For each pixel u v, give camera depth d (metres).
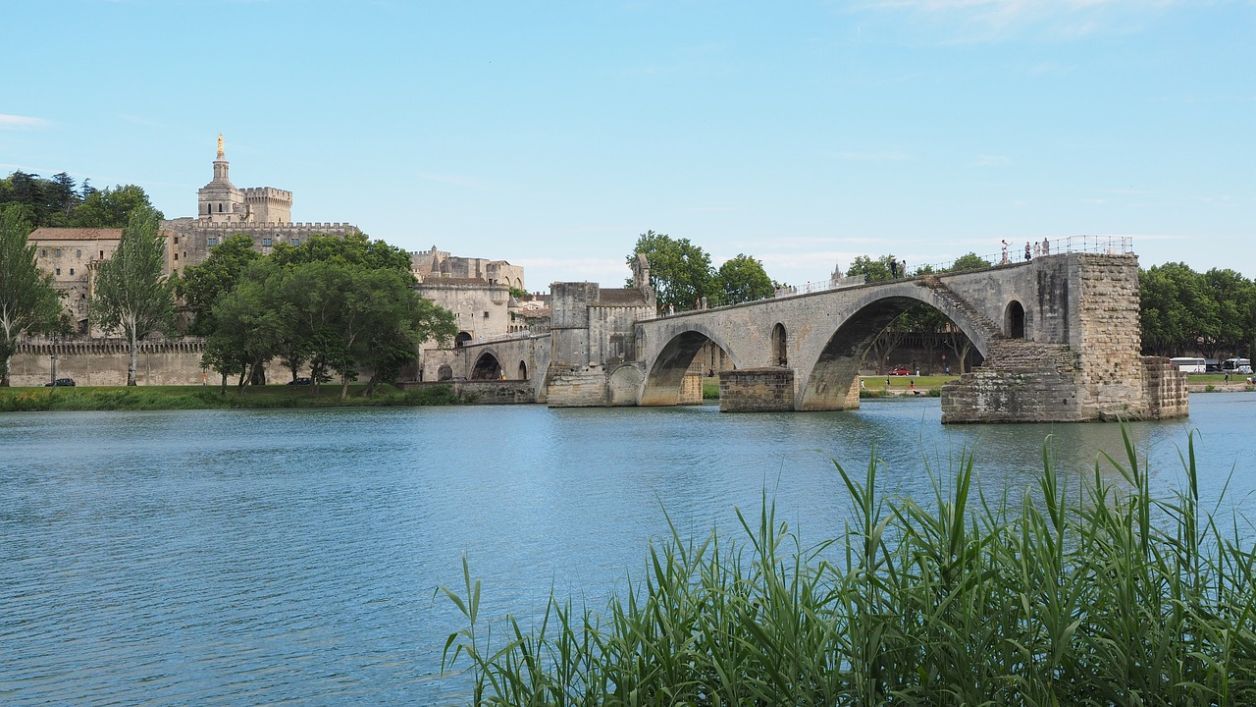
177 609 24.64
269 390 132.25
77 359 154.12
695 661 14.71
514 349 148.00
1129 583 13.69
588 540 31.45
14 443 73.62
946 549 14.38
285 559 30.12
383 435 78.06
